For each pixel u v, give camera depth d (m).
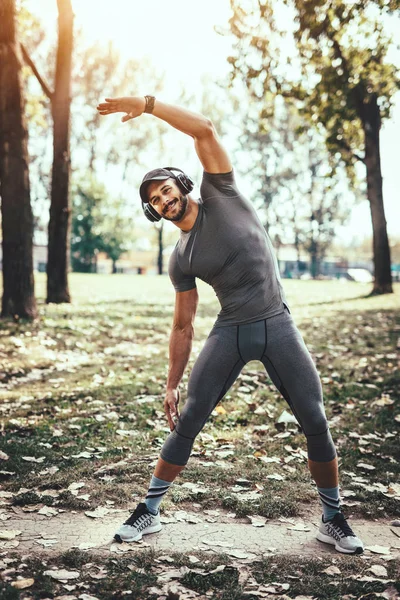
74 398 6.23
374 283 22.05
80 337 10.10
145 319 13.07
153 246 86.88
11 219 11.00
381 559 3.02
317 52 19.27
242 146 63.50
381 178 21.83
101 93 55.84
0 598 2.49
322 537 3.21
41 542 3.09
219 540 3.19
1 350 8.60
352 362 8.37
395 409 5.96
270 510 3.57
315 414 3.05
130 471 4.15
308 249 70.75
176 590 2.61
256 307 3.01
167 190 2.95
